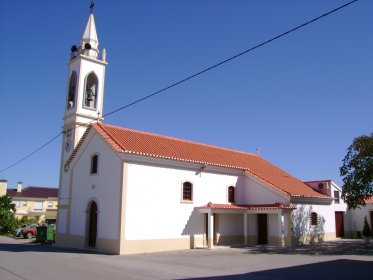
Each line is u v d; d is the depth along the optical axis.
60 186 29.86
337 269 15.70
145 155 23.42
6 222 52.06
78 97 30.92
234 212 27.39
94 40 33.16
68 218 27.58
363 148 25.03
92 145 26.08
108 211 23.25
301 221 29.03
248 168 31.09
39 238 32.69
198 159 27.41
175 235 24.67
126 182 22.58
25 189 71.69
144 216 23.14
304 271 15.12
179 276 13.48
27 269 14.73
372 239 32.56
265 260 18.77
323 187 33.47
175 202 25.09
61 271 14.29
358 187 25.02
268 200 29.05
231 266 16.50
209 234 25.45
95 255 20.75
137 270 14.87
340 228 34.75
